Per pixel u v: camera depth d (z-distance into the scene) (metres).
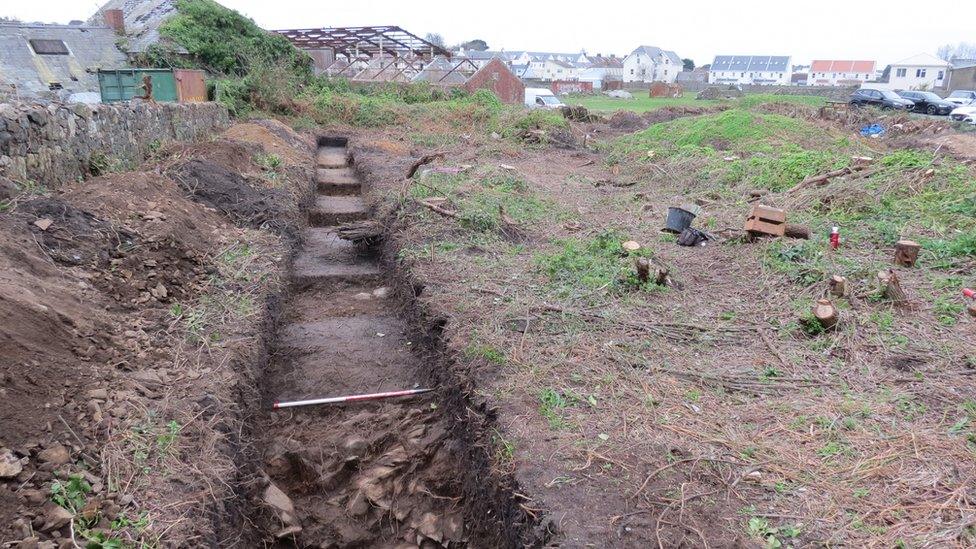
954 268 6.48
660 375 4.56
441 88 26.55
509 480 3.62
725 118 19.00
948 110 29.28
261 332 5.66
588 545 2.99
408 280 7.05
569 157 16.92
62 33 20.64
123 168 8.31
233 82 19.11
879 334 5.07
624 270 6.52
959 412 3.95
